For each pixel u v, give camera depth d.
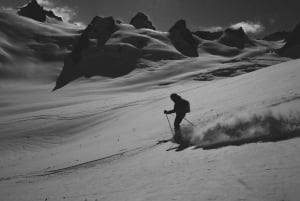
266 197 5.59
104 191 8.77
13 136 44.06
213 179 7.14
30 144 39.53
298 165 6.56
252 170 7.02
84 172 13.40
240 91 21.80
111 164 13.49
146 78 154.00
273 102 13.13
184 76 138.50
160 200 6.71
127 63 184.75
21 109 81.81
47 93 140.75
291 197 5.35
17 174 19.78
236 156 8.39
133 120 30.84
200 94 30.75
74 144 29.95
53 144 37.78
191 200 6.27
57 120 48.97
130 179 9.42
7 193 12.29
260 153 8.02
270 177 6.35
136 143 17.17
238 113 13.65
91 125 41.66
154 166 10.23
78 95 116.25
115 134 25.83
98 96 102.62
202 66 171.25
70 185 10.99
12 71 197.88
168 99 35.84
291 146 7.82
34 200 9.79
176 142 13.20
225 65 164.38
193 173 8.05
